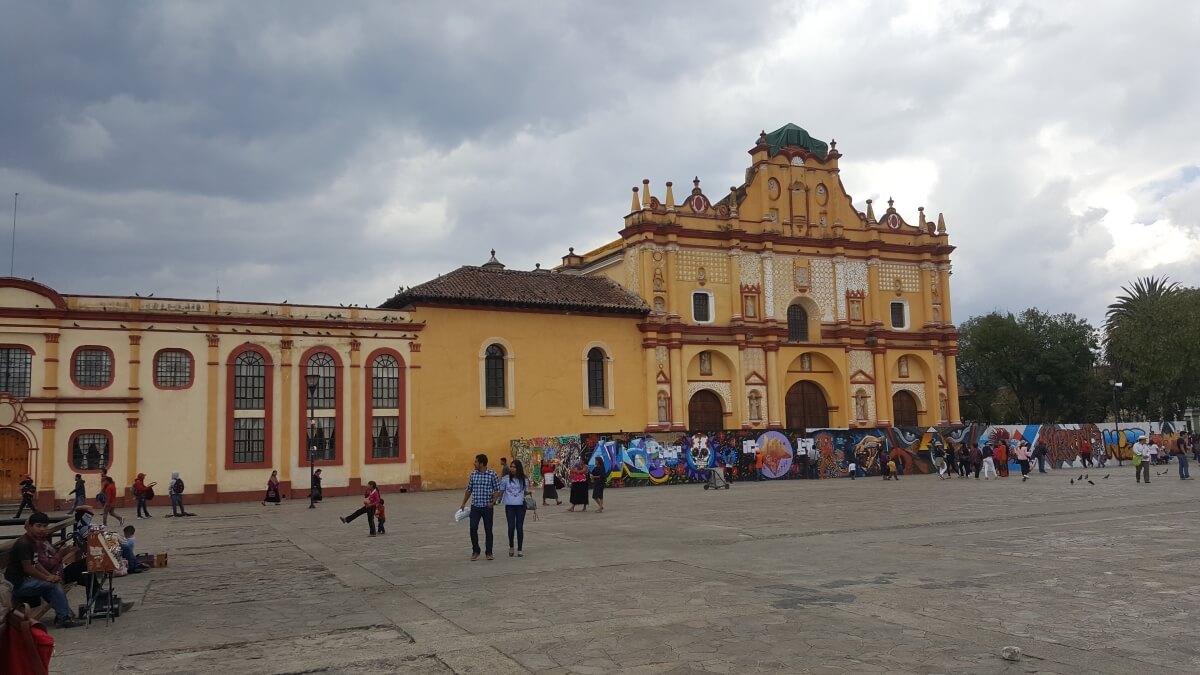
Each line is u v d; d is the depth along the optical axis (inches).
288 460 1622.8
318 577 633.6
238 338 1604.3
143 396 1517.0
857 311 2261.3
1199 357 2386.8
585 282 2079.2
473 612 476.4
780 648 375.2
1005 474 1760.6
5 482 1424.7
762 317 2133.4
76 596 594.6
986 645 371.6
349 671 366.6
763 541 756.0
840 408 2198.6
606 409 1957.4
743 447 1903.3
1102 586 502.0
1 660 261.9
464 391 1801.2
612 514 1092.5
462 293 1814.7
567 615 458.6
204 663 387.5
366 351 1717.5
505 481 709.9
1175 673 326.6
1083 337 2869.1
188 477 1539.1
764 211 2193.7
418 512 1222.9
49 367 1450.5
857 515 974.4
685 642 391.2
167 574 667.4
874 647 373.1
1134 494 1160.8
